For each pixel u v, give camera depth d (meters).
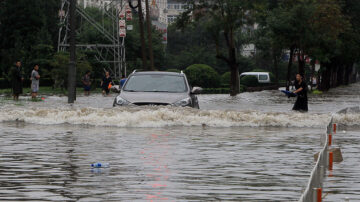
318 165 13.05
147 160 18.88
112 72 122.88
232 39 98.62
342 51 130.12
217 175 16.16
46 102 61.44
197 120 32.94
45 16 146.12
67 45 119.69
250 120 33.47
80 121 33.09
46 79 123.44
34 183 14.77
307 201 9.63
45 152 20.75
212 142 24.47
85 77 89.75
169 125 32.53
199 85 119.44
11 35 141.25
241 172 16.72
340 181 15.69
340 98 89.00
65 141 24.28
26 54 121.38
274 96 94.69
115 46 122.75
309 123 33.59
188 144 23.56
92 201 12.71
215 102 70.88
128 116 32.34
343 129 33.19
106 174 16.14
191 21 100.12
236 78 107.56
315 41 108.00
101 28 135.38
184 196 13.30
